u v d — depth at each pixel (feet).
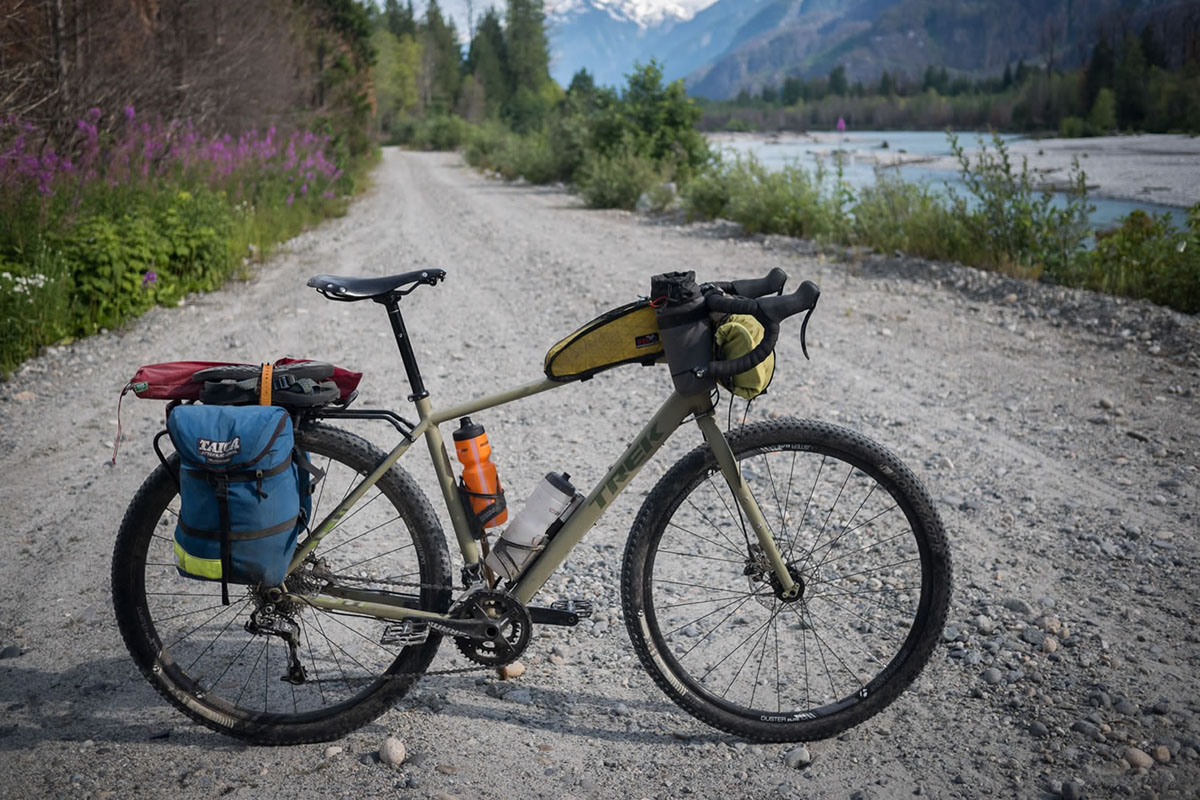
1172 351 23.17
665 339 8.05
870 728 9.30
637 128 73.82
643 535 8.84
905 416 18.93
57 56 40.19
